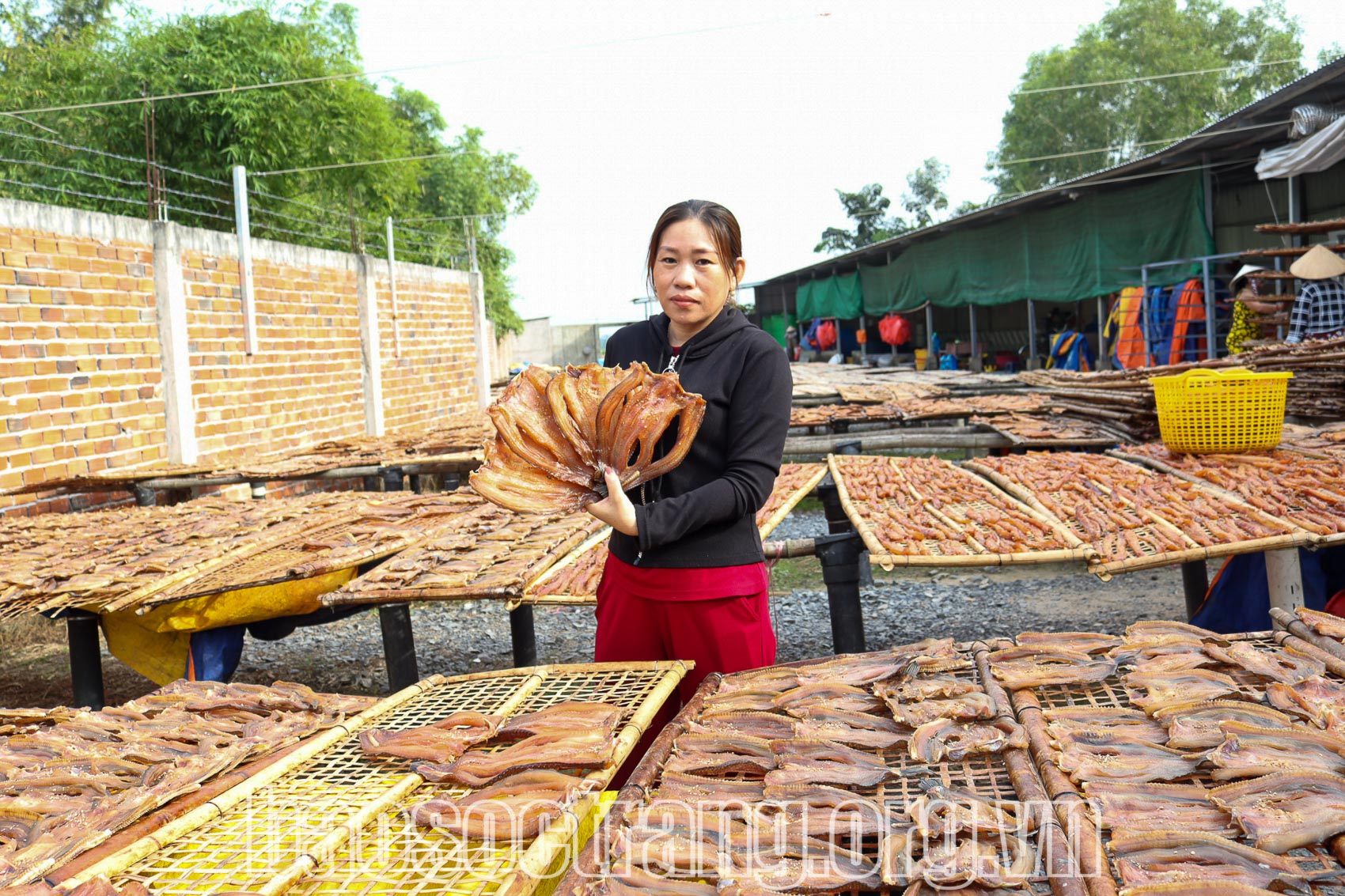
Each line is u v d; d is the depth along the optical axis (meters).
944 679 2.00
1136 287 13.57
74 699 3.98
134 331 6.88
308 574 3.80
